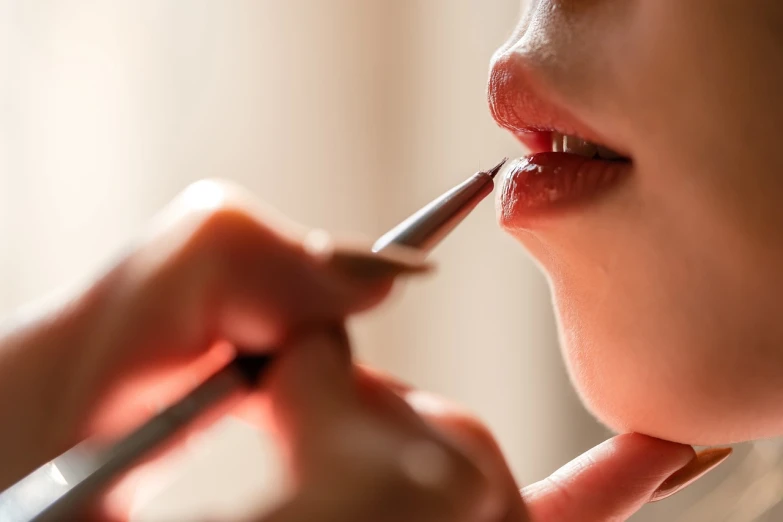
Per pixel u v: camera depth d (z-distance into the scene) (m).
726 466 0.36
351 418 0.21
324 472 0.20
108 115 0.36
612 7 0.25
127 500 0.22
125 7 0.37
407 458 0.21
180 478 0.31
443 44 0.42
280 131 0.40
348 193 0.41
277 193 0.40
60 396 0.22
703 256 0.24
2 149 0.35
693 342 0.25
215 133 0.38
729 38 0.24
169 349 0.22
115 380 0.22
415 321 0.43
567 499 0.26
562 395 0.43
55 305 0.23
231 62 0.39
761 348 0.24
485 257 0.43
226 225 0.22
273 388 0.21
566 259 0.25
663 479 0.26
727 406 0.25
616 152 0.25
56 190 0.36
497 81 0.26
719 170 0.24
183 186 0.38
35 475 0.21
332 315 0.22
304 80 0.40
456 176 0.41
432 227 0.24
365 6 0.41
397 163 0.42
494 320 0.43
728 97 0.24
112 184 0.36
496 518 0.21
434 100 0.42
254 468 0.32
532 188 0.25
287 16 0.40
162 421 0.22
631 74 0.24
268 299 0.22
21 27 0.35
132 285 0.22
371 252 0.22
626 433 0.26
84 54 0.36
